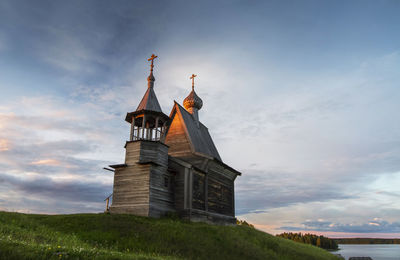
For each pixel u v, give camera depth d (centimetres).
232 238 2470
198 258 1856
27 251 1198
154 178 2905
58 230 2047
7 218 2031
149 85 3472
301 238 11050
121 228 2156
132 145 3042
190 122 3981
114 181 2998
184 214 2992
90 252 1320
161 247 1906
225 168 3844
